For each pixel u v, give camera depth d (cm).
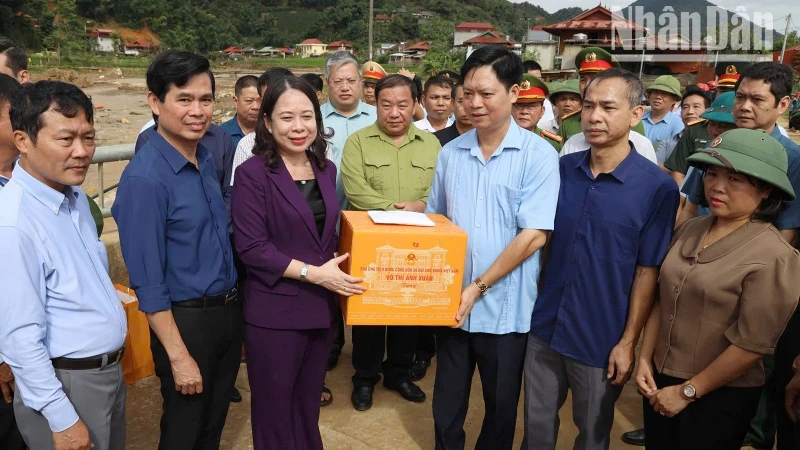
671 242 205
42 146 161
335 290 206
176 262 200
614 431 304
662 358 201
